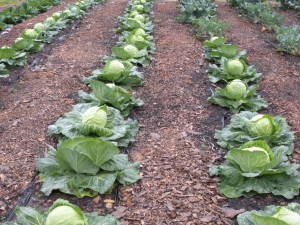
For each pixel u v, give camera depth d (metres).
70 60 3.82
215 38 3.96
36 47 4.02
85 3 6.40
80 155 1.82
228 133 2.34
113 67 3.01
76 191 1.86
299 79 3.42
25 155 2.21
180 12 5.91
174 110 2.83
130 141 2.37
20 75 3.46
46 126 2.54
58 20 5.01
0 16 5.45
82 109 2.41
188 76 3.43
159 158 2.22
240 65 3.20
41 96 3.00
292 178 1.96
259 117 2.25
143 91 3.13
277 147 2.02
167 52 4.02
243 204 1.88
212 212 1.81
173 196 1.91
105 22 5.42
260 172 1.90
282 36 4.16
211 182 2.03
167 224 1.72
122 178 1.97
